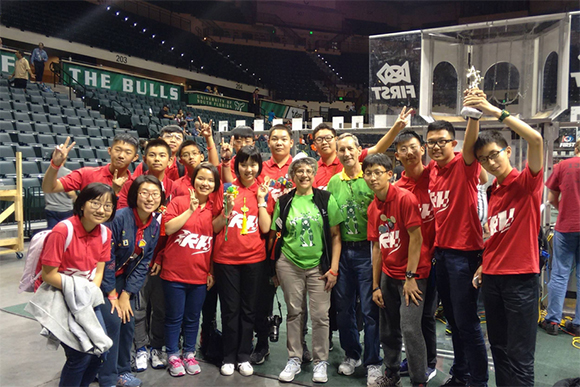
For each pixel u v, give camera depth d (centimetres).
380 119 343
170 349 266
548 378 257
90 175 275
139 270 238
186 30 1989
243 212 267
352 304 266
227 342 270
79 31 1466
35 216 618
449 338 321
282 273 261
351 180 264
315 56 2233
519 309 199
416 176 251
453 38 320
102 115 1077
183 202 264
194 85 1792
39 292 194
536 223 200
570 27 291
